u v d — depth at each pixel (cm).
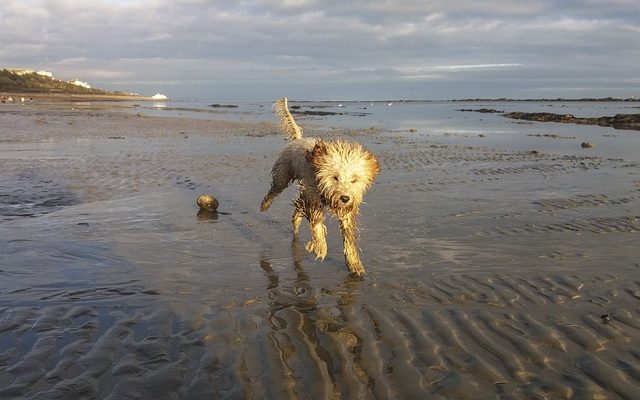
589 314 146
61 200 296
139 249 209
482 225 243
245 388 112
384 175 383
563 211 267
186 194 318
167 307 153
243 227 245
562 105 2748
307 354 127
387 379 115
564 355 124
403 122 1163
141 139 661
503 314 147
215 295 163
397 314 149
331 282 175
